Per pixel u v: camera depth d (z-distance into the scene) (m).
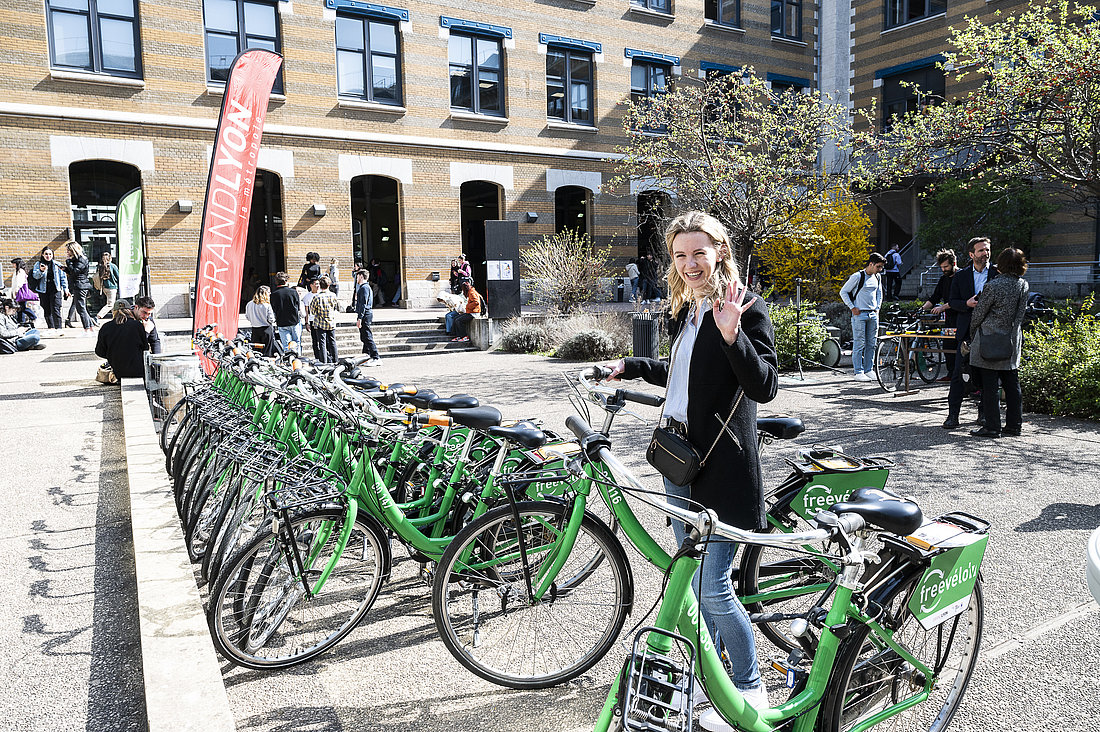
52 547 4.71
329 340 13.14
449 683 3.26
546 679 3.21
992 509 5.19
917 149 10.55
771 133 14.12
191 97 17.75
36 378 11.21
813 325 12.36
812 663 2.47
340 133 19.48
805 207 13.65
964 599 2.58
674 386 2.78
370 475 3.66
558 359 14.24
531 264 19.31
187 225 17.77
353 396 3.71
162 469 5.78
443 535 3.85
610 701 2.12
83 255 16.22
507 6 21.78
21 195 16.20
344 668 3.39
